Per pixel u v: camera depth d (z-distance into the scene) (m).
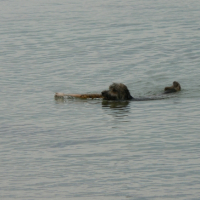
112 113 54.34
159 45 86.56
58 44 89.88
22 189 36.28
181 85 65.56
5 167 40.06
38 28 103.44
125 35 95.12
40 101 59.62
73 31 99.88
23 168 39.81
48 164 40.50
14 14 121.31
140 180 37.12
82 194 35.25
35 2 141.50
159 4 132.12
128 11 121.75
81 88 65.00
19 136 47.34
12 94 62.69
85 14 118.88
